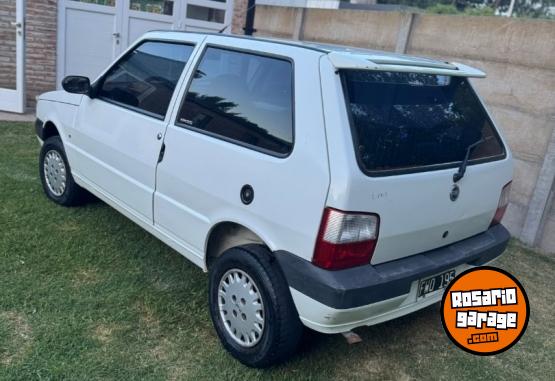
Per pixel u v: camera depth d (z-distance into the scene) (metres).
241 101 2.98
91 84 4.17
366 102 2.65
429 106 2.98
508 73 5.24
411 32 6.05
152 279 3.71
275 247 2.67
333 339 3.31
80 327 3.09
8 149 6.09
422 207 2.73
